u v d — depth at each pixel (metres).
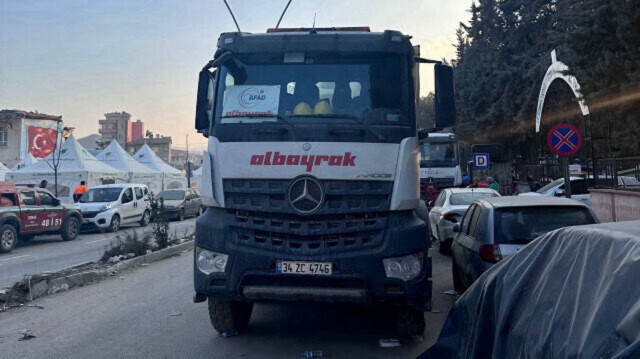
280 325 6.47
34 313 7.39
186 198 29.05
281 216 5.21
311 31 5.79
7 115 46.59
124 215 23.06
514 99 39.28
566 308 1.82
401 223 5.17
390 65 5.61
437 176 19.23
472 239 7.09
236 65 5.76
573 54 19.17
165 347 5.62
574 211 6.66
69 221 18.95
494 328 2.17
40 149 47.97
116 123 117.94
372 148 5.23
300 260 5.09
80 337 6.09
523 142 41.72
